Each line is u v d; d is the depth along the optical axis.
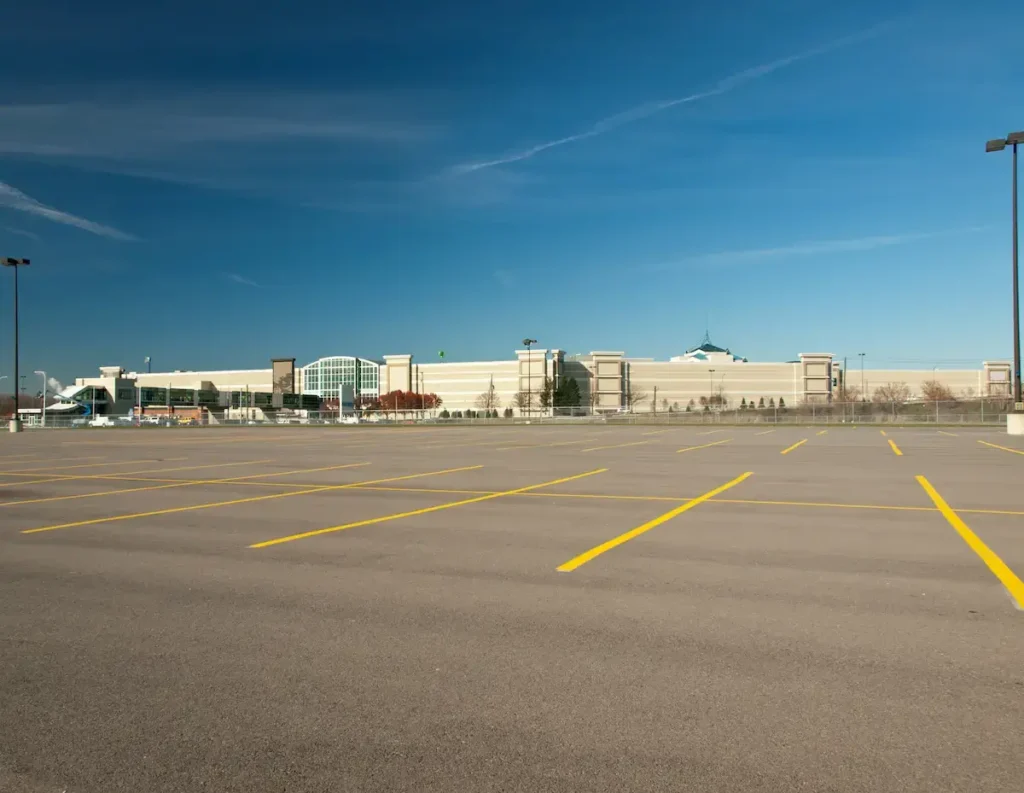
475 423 75.25
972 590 6.81
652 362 132.25
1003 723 4.05
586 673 4.81
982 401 65.31
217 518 11.42
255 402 119.56
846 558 8.26
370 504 12.95
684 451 27.33
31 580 7.46
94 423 82.12
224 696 4.50
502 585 7.13
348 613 6.22
